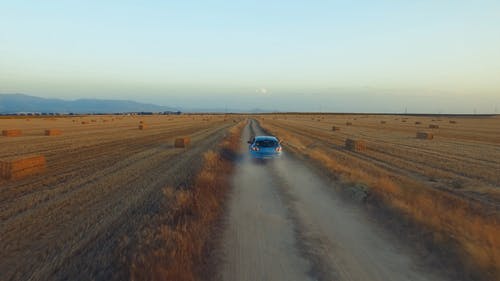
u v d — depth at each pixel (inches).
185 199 374.6
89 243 277.7
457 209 367.2
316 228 325.4
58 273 229.3
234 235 303.4
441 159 847.7
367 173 610.2
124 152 912.3
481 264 237.6
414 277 231.8
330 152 977.5
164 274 210.7
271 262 250.4
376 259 258.4
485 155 935.0
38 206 386.0
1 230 309.0
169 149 988.6
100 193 446.9
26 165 567.5
